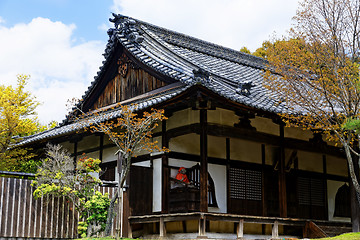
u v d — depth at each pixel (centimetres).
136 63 1850
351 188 1641
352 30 1445
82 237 1432
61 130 1980
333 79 1445
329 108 1630
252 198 1742
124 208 1555
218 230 1586
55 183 1485
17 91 2111
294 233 1780
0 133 2078
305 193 1930
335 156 1894
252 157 1784
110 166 1853
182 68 1639
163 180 1583
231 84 1681
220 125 1552
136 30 1953
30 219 1412
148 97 1733
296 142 1772
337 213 2033
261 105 1534
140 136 1470
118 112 1702
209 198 1611
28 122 2128
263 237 1711
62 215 1483
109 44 1933
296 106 1669
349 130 1428
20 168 2283
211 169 1642
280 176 1695
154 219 1509
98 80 2000
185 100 1454
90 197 1445
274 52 1611
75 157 2048
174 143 1633
